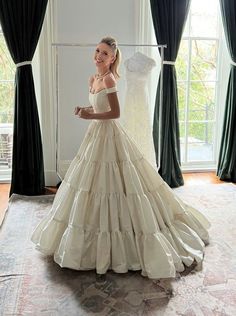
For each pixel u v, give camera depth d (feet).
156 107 13.57
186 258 7.91
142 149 12.55
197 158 15.87
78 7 12.99
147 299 6.84
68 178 8.29
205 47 14.96
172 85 13.34
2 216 10.93
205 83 15.29
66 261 7.45
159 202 8.13
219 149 15.38
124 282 7.36
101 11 13.15
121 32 13.39
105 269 7.45
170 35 12.99
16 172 12.82
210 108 15.57
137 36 13.42
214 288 7.21
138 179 7.75
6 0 11.77
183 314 6.41
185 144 15.61
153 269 7.25
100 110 7.97
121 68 13.65
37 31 12.17
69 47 13.19
